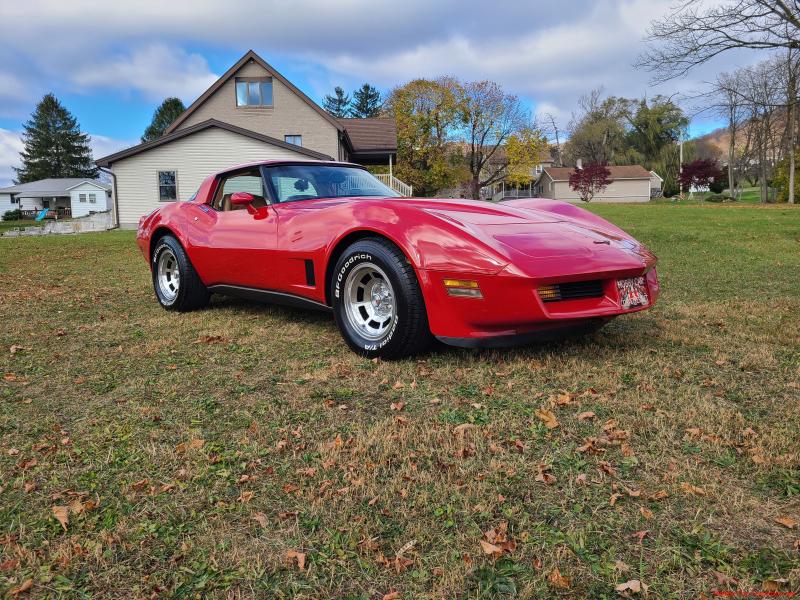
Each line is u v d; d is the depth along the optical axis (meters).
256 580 1.41
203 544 1.55
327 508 1.71
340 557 1.49
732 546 1.51
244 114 25.02
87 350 3.52
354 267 3.27
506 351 3.32
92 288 6.19
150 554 1.52
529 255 2.80
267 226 3.84
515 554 1.49
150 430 2.30
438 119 43.91
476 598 1.34
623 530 1.59
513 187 59.69
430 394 2.67
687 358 3.18
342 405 2.54
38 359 3.32
